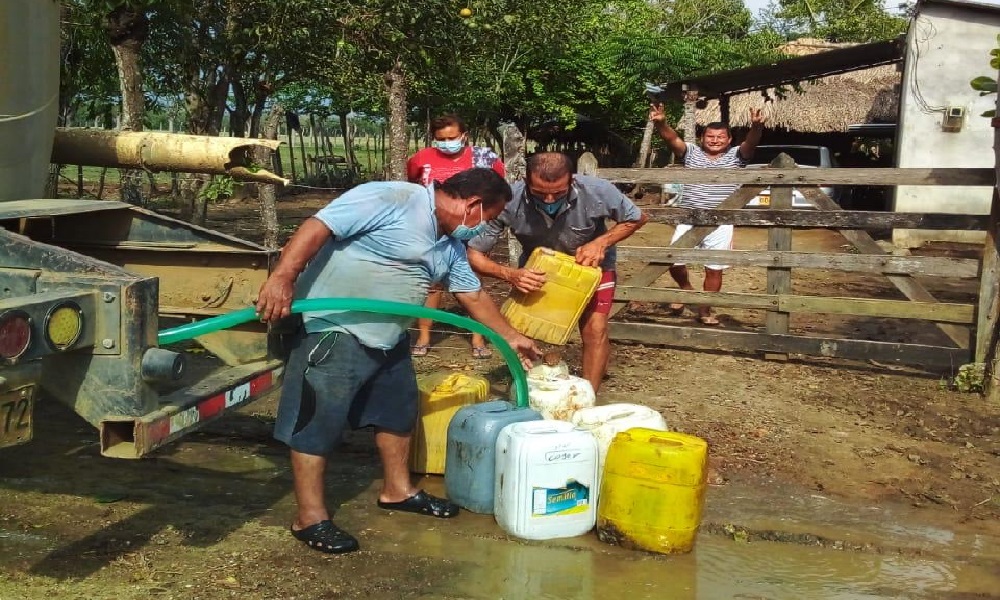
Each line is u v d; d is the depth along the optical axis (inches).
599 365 210.7
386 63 338.6
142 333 114.1
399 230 140.4
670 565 147.5
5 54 157.5
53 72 174.1
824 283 434.0
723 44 875.4
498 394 229.0
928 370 272.4
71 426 206.2
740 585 141.2
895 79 828.6
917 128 559.5
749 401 238.2
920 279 459.2
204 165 186.4
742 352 289.7
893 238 567.2
